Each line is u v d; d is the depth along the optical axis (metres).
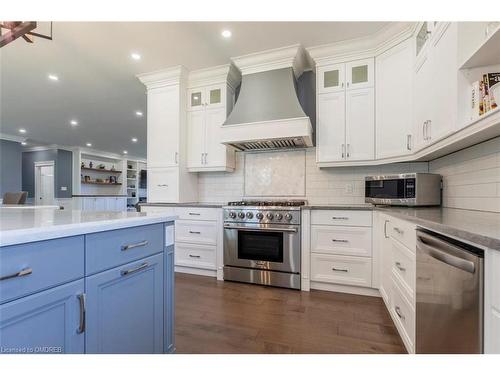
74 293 0.90
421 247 1.27
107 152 9.17
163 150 3.44
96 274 0.99
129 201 10.00
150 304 1.28
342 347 1.61
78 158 8.26
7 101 4.25
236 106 3.02
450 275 1.03
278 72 2.94
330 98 2.78
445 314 1.07
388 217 2.04
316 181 3.15
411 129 2.32
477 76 1.48
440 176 2.29
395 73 2.44
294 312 2.11
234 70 3.29
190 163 3.50
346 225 2.49
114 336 1.06
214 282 2.87
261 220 2.77
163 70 3.27
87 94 3.97
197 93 3.49
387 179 2.37
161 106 3.45
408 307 1.54
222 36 2.55
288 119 2.71
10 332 0.73
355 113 2.69
